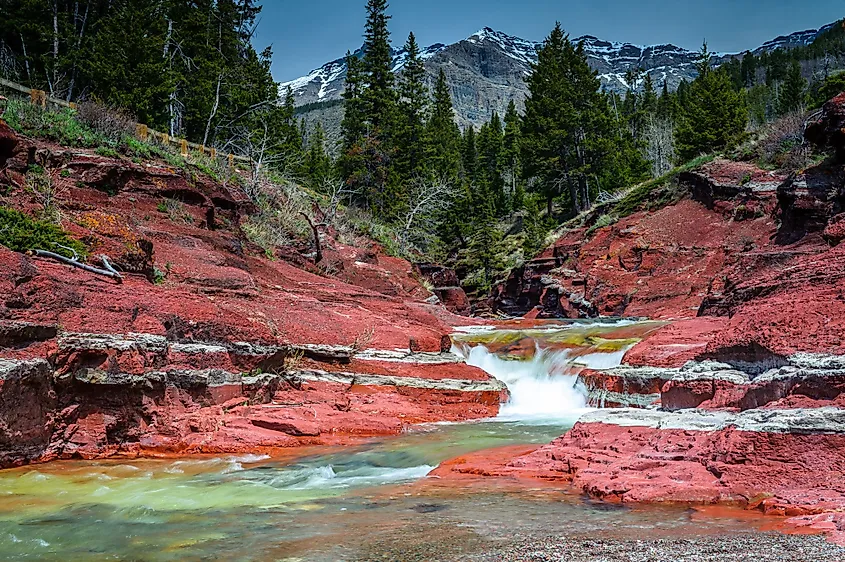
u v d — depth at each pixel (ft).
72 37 121.29
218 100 137.08
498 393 63.05
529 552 22.94
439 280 154.51
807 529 24.71
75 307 42.96
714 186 124.06
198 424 44.29
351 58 196.24
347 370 60.08
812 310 38.14
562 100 191.52
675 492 29.84
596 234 142.00
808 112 129.29
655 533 24.94
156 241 66.85
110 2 136.05
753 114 262.67
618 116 233.96
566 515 28.09
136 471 37.63
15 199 55.21
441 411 57.82
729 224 116.67
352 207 165.48
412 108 198.80
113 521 28.04
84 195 66.03
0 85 90.07
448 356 66.18
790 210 90.07
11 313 38.24
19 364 36.50
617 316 114.52
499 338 83.46
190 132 144.56
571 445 39.86
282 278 78.07
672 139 234.99
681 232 123.65
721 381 39.83
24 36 124.77
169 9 138.72
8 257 41.34
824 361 33.37
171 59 133.49
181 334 47.78
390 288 106.52
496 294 175.32
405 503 30.73
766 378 36.09
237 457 41.57
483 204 198.49
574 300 128.88
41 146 67.82
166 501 31.37
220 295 61.72
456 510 29.25
